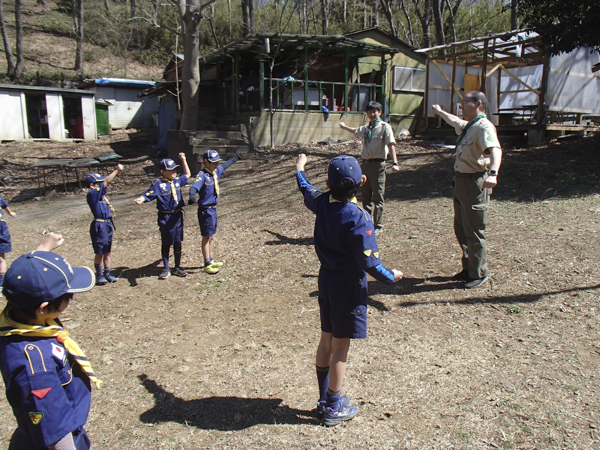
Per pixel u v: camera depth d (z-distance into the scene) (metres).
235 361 3.90
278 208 9.27
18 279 1.81
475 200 4.56
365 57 19.11
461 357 3.58
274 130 16.33
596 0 9.84
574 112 14.13
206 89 20.77
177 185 6.04
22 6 45.34
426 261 5.66
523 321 4.01
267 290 5.40
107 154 14.91
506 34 13.95
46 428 1.80
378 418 3.00
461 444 2.69
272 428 3.00
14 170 16.83
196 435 3.00
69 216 10.80
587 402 2.92
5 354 1.84
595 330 3.71
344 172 2.67
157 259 6.99
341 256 2.74
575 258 5.11
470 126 4.40
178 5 15.69
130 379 3.76
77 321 4.98
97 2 44.19
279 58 18.12
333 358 2.86
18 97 22.39
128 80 28.05
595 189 7.98
